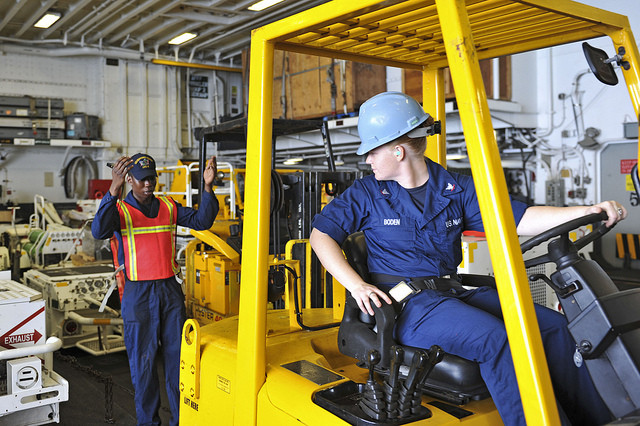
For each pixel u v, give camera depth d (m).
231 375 2.29
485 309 2.01
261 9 12.30
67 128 14.45
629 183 9.59
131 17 12.80
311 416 1.82
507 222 1.42
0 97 13.43
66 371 5.75
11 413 3.60
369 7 1.63
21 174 14.52
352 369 2.45
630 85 2.12
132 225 3.80
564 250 1.72
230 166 7.72
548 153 10.51
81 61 15.27
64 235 9.44
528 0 1.68
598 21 1.98
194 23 13.62
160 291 3.86
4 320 3.70
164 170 9.64
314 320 2.80
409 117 1.98
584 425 1.81
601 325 1.60
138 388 3.85
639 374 1.58
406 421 1.67
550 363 1.81
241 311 2.15
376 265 2.07
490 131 1.44
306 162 13.97
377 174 2.07
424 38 2.25
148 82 16.00
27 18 13.20
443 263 2.06
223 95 17.42
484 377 1.77
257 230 2.07
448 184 2.09
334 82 10.55
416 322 1.90
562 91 10.27
